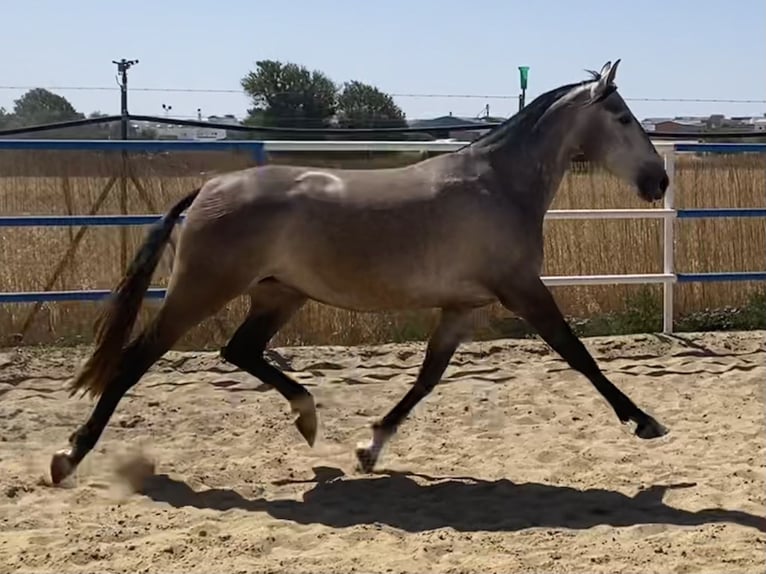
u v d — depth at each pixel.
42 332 8.08
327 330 8.37
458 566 3.99
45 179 8.08
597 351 8.00
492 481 5.16
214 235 4.84
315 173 5.02
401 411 5.31
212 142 7.45
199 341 8.13
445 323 5.24
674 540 4.29
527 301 5.00
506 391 6.96
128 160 8.19
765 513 4.65
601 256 9.19
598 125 5.20
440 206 4.93
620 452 5.60
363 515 4.68
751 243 9.41
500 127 5.19
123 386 4.94
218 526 4.43
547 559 4.07
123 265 8.18
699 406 6.63
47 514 4.59
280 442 5.85
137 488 5.02
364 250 4.88
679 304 9.27
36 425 6.12
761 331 8.65
